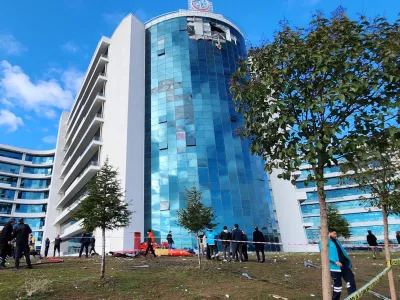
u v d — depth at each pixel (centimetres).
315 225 5997
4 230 1329
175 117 3597
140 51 4112
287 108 586
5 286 888
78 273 1155
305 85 579
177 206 3162
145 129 3697
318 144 508
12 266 1323
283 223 3584
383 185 916
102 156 3925
